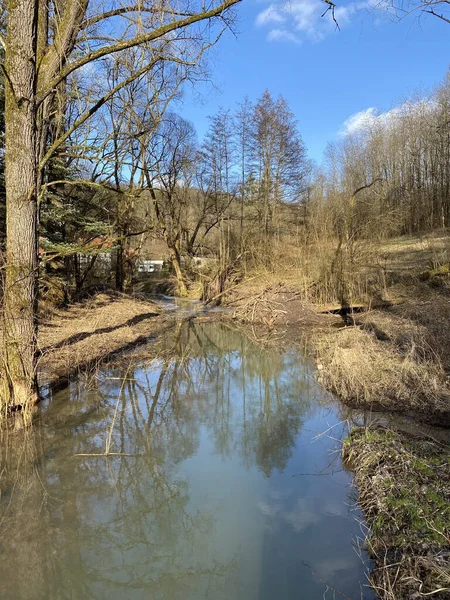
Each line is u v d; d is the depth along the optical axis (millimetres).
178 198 25922
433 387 6426
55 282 12492
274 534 3672
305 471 4773
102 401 6957
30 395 5891
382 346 8352
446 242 16703
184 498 4305
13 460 4996
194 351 10688
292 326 13406
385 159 31609
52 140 10766
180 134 22422
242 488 4473
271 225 27219
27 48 5098
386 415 5977
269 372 9039
